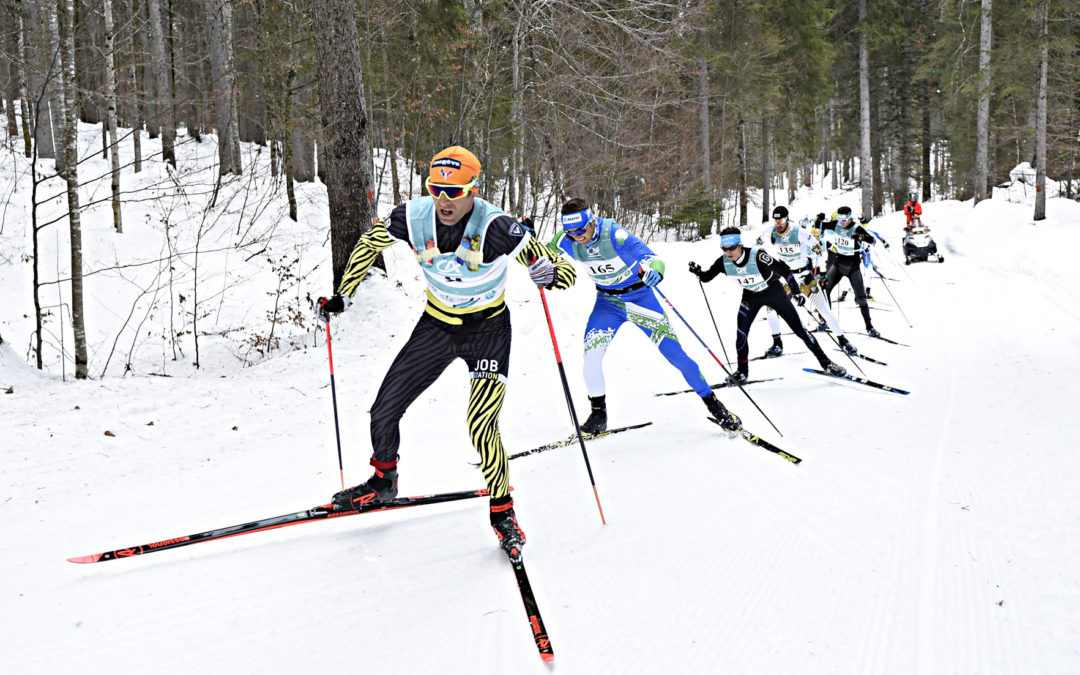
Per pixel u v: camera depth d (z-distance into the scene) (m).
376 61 16.92
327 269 12.27
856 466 4.01
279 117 15.16
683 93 20.44
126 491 4.21
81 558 2.88
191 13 21.33
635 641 2.42
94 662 2.36
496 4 15.67
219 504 3.90
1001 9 19.28
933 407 5.18
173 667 2.32
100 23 12.34
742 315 6.43
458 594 2.76
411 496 3.61
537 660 2.33
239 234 12.95
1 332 8.67
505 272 3.02
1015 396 5.17
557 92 16.02
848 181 49.22
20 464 4.62
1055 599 2.41
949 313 9.79
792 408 5.49
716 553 3.03
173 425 5.57
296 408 6.14
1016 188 28.86
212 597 2.77
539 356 7.94
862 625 2.44
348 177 9.16
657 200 20.67
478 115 15.92
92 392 6.20
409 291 9.94
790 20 22.86
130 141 18.02
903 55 28.19
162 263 11.32
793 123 26.25
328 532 3.39
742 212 24.84
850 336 8.66
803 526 3.25
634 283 4.87
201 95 17.14
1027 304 9.72
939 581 2.67
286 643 2.45
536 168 17.28
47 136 14.96
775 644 2.36
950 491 3.50
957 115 26.16
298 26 14.81
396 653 2.38
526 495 3.86
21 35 12.97
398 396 3.08
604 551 3.10
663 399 6.01
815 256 8.47
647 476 4.04
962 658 2.21
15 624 2.61
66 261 10.80
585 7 15.27
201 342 9.14
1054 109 22.64
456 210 2.77
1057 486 3.32
